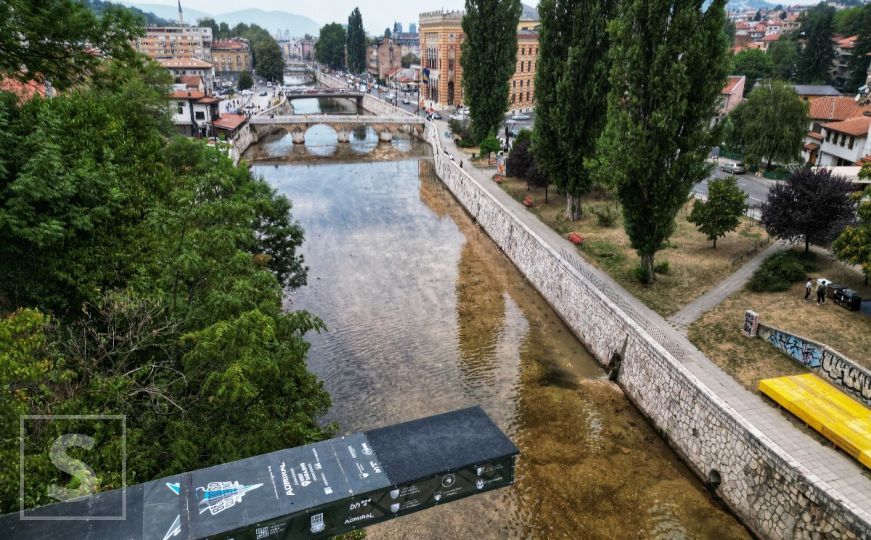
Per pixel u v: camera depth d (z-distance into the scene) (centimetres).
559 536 2262
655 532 2262
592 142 5041
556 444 2792
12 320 1424
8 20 1966
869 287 3381
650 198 3631
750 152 6775
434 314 4222
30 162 2155
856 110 7875
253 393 1630
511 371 3462
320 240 5806
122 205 2567
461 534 2283
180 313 1983
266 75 19738
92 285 2236
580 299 3809
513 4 8100
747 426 2236
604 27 4700
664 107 3369
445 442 1212
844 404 2356
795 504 1991
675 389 2706
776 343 2905
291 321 2061
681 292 3666
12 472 1270
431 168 9244
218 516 1005
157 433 1698
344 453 1172
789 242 4175
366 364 3547
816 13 16100
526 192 6475
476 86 8544
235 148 9081
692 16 3222
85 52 2325
